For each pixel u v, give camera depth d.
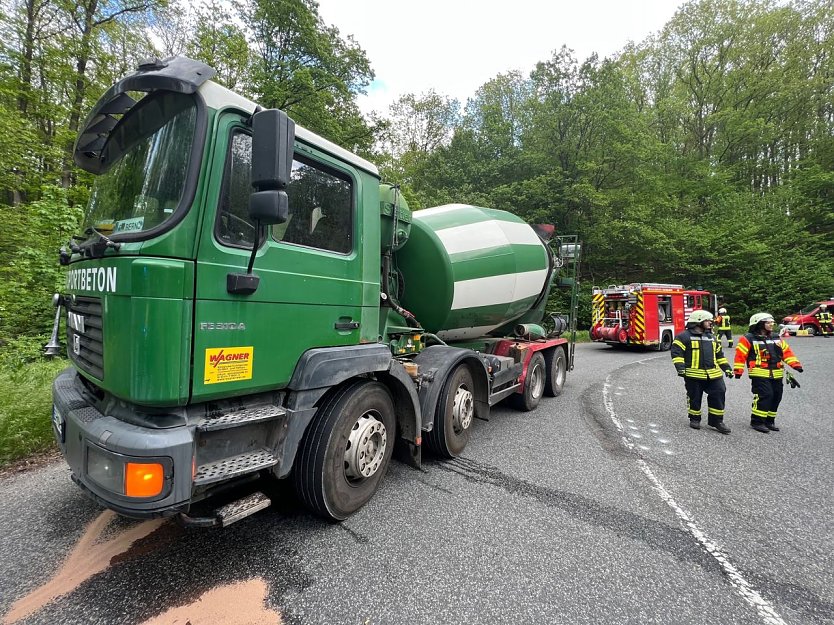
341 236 2.96
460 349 4.31
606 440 4.97
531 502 3.31
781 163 30.34
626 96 23.66
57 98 13.09
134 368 1.89
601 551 2.66
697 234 22.62
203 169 2.05
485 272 5.20
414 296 4.61
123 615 2.03
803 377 9.82
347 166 2.98
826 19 28.94
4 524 2.84
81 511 3.01
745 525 3.04
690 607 2.17
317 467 2.69
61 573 2.34
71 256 2.80
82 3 13.03
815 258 24.42
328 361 2.68
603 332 16.09
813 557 2.65
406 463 3.84
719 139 28.56
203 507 2.84
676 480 3.83
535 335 6.80
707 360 5.48
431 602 2.16
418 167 27.97
